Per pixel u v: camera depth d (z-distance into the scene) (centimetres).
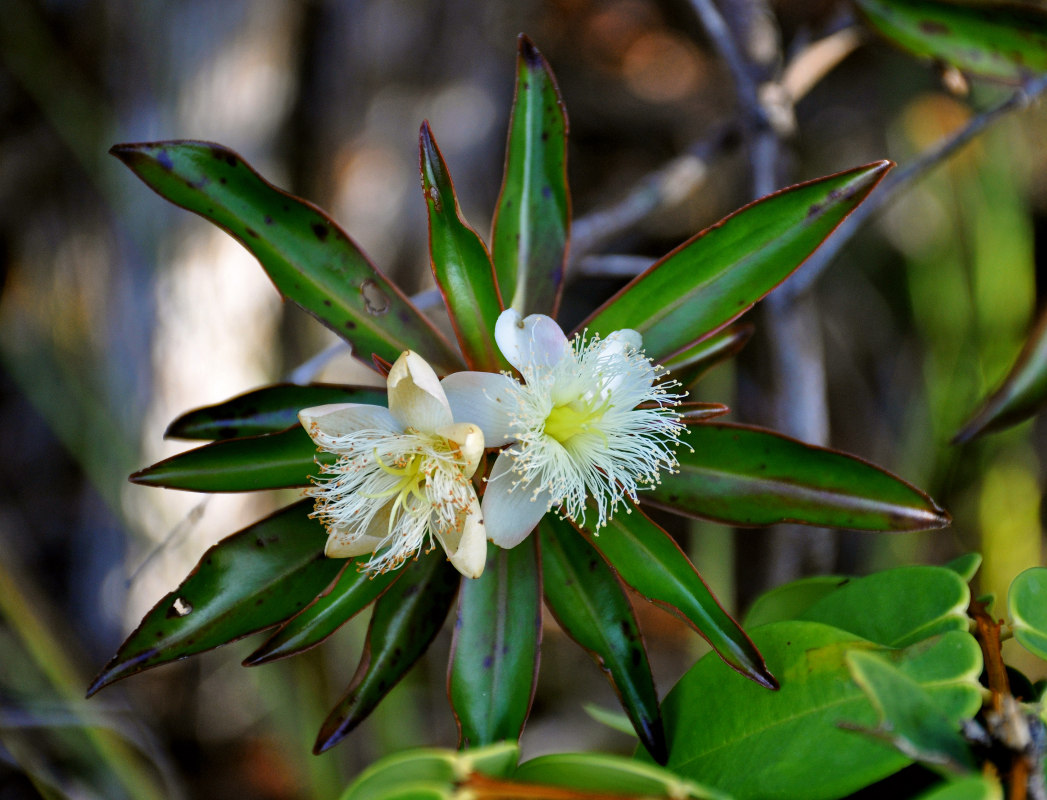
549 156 43
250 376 68
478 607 42
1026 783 38
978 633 41
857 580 42
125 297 68
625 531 42
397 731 58
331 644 62
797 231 42
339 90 70
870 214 51
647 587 42
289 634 41
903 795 40
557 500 41
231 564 42
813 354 53
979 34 49
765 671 40
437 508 41
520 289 43
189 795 69
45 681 59
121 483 67
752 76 52
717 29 51
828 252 51
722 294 42
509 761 38
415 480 42
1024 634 40
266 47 67
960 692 39
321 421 41
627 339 42
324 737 41
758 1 52
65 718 54
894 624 41
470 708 41
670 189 52
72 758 61
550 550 43
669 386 43
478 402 42
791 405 52
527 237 43
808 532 53
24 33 65
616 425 42
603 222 51
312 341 70
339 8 69
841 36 53
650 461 42
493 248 43
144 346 67
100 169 67
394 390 41
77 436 69
